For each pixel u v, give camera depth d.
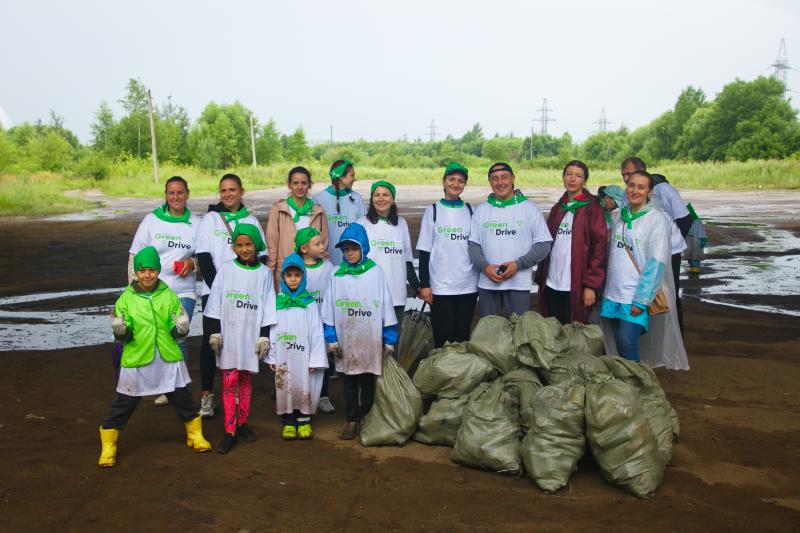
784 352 7.66
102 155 52.25
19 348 8.23
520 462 4.57
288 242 6.26
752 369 6.98
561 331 5.50
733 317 9.53
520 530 3.86
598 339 5.66
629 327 5.98
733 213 26.12
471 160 97.50
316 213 6.35
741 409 5.83
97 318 9.95
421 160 98.00
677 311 7.43
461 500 4.24
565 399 4.48
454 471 4.70
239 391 5.31
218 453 5.04
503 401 4.87
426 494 4.33
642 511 4.07
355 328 5.31
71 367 7.39
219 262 6.07
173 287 6.07
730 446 5.05
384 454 5.02
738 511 4.08
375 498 4.28
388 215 6.29
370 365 5.30
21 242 19.06
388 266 6.25
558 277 6.38
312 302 5.38
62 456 4.96
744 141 73.19
